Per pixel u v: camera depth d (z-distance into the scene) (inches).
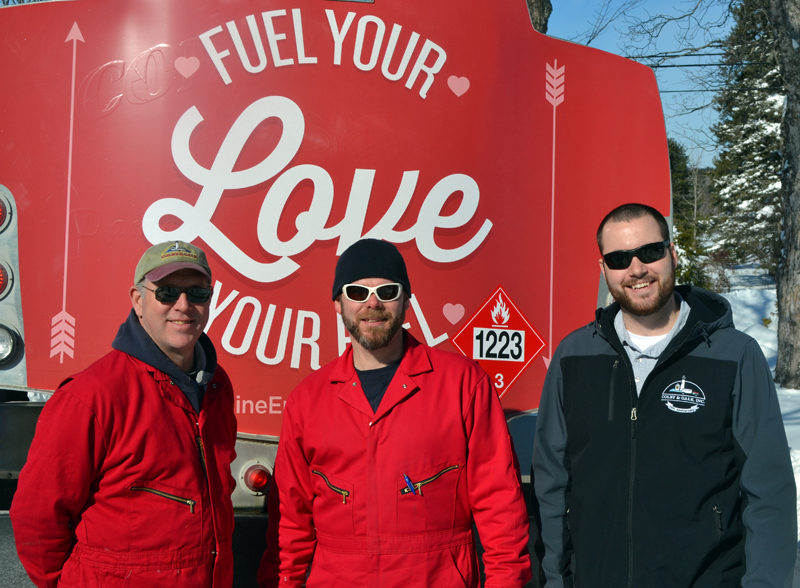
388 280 83.5
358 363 87.9
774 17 453.7
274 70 118.3
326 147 119.4
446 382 84.6
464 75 124.8
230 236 117.0
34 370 116.3
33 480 76.1
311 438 84.4
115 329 116.1
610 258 86.3
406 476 81.4
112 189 116.6
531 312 127.8
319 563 83.4
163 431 80.1
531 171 128.7
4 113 117.6
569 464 89.4
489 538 83.4
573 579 86.8
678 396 81.2
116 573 77.5
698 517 78.9
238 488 115.9
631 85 136.3
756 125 1416.1
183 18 117.0
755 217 1445.6
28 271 116.8
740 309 1072.2
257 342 117.6
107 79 116.9
